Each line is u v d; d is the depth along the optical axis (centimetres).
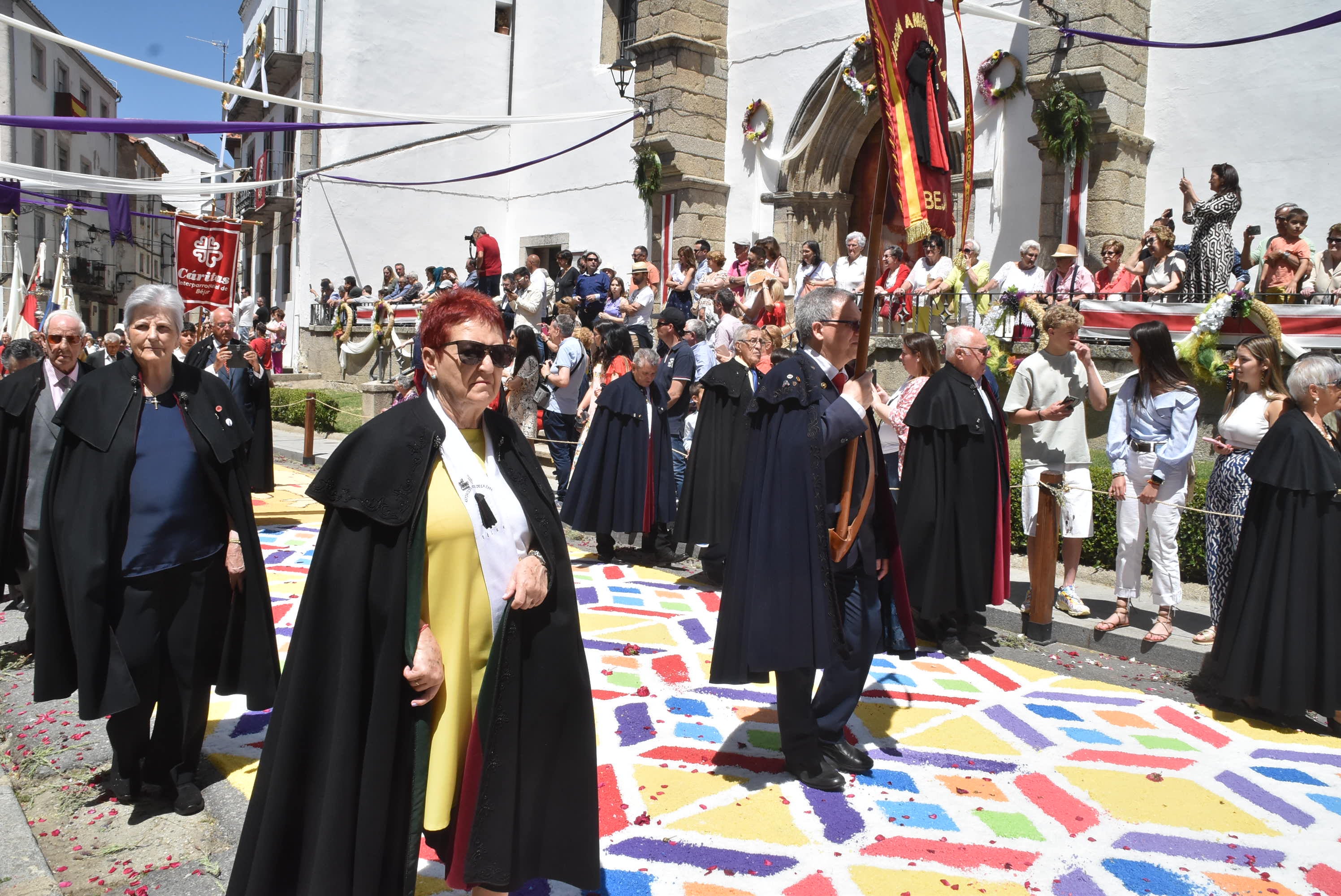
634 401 750
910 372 666
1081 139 1113
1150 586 695
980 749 424
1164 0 1145
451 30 2195
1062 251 944
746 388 696
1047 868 323
